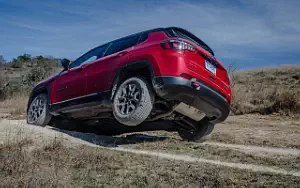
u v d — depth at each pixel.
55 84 6.77
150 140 5.86
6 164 3.26
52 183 2.80
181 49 4.59
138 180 3.07
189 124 5.83
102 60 5.66
